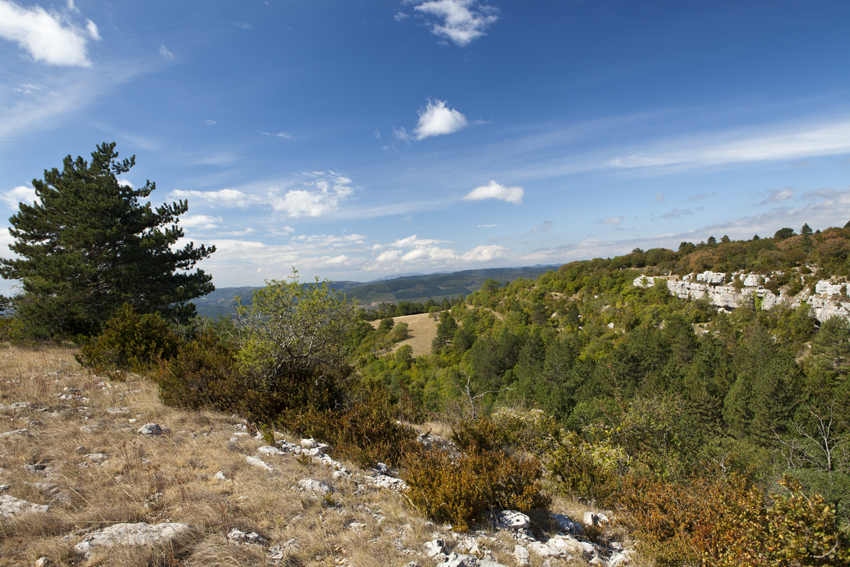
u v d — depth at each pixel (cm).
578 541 511
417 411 1322
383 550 394
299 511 455
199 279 2211
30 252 1794
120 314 1294
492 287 12269
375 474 646
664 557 497
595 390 4588
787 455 1930
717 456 1427
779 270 7975
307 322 946
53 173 1880
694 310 8131
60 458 508
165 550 328
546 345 7112
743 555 438
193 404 850
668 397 1552
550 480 866
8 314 1720
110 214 1828
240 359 937
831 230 8625
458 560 380
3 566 294
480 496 527
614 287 10288
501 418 1224
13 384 845
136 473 484
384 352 8594
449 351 7900
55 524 354
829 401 3397
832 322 5209
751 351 5175
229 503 440
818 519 393
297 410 834
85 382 935
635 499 673
